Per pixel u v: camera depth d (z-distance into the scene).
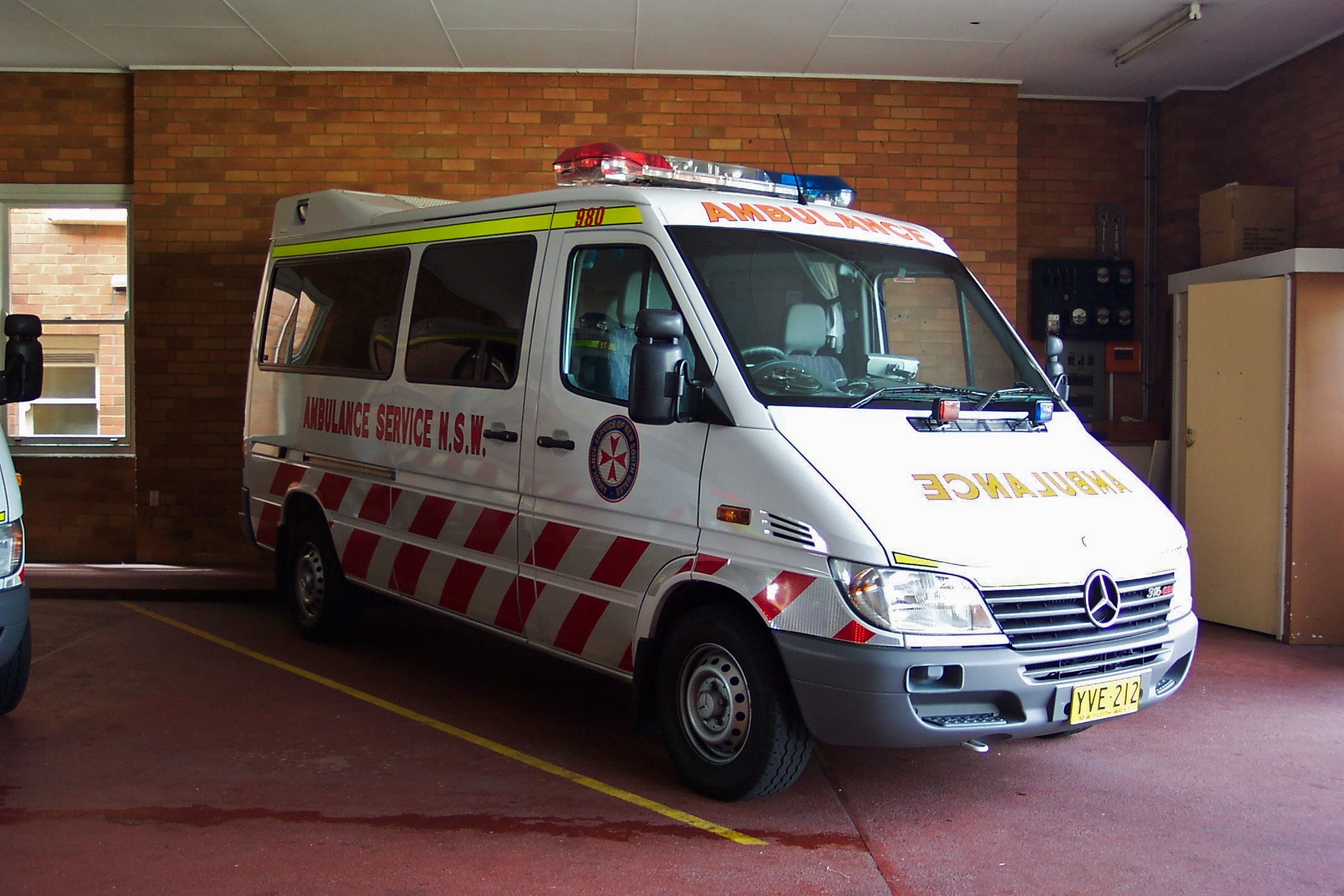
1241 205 8.77
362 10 8.01
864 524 3.79
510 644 7.17
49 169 9.67
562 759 4.88
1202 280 8.24
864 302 4.93
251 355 7.48
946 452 4.25
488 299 5.45
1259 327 7.61
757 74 9.23
